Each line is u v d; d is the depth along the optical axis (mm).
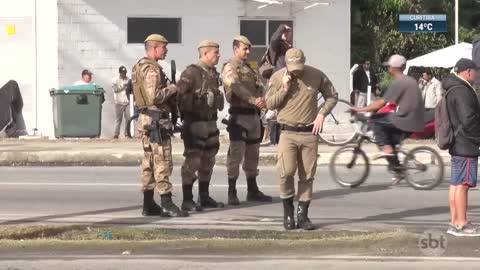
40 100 45000
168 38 45438
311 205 23188
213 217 20844
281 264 15523
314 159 18703
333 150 35344
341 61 46875
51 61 44688
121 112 43031
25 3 44938
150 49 19938
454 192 17734
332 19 46688
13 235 17500
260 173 30797
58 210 22328
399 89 25484
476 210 22281
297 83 18406
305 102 18438
